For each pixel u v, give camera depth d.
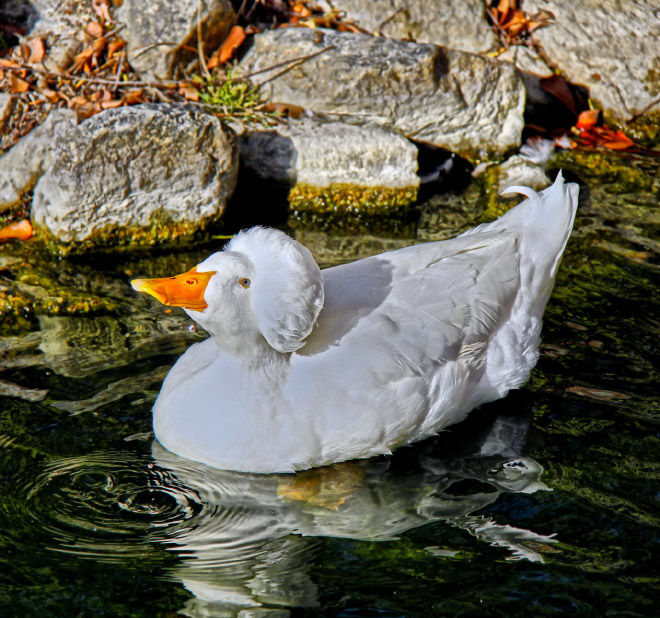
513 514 5.66
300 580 5.11
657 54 11.98
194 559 5.25
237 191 10.05
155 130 9.10
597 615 4.86
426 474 6.10
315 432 6.01
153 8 10.62
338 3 11.80
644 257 8.62
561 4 12.25
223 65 10.95
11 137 9.95
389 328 6.17
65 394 6.66
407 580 5.11
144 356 7.16
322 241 9.25
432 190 10.36
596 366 7.07
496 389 6.80
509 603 4.94
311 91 10.57
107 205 9.00
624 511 5.64
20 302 7.91
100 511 5.61
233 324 5.79
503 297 6.64
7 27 10.78
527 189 7.16
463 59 10.79
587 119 11.48
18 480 5.81
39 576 5.07
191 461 6.16
